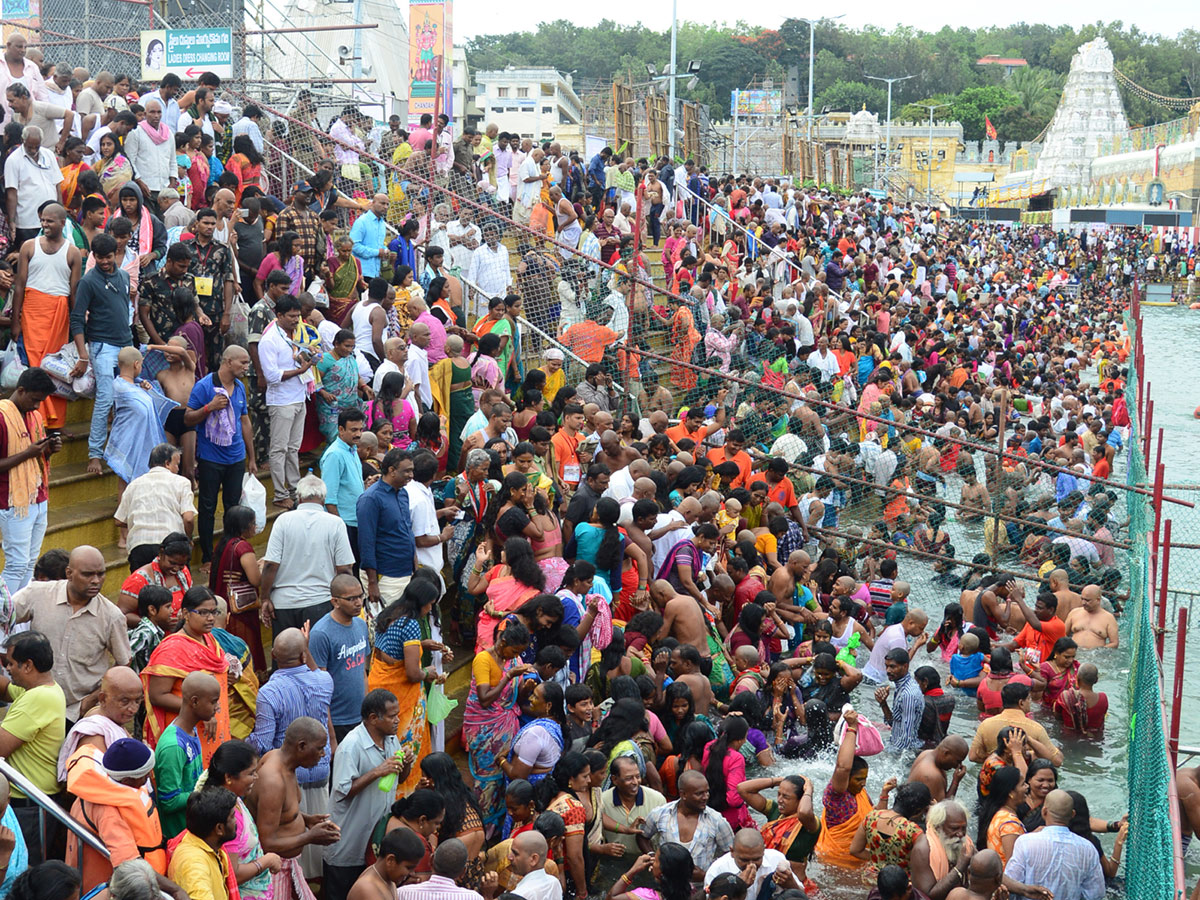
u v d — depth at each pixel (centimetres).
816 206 3412
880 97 13488
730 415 1580
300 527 779
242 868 578
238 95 1545
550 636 845
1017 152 11081
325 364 1012
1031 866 777
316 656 717
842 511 1612
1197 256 5659
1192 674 1298
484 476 952
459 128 5066
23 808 591
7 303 931
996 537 1521
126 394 880
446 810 691
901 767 1018
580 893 757
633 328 1584
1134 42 16288
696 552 1090
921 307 3002
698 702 939
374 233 1291
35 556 787
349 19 2698
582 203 2017
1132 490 1411
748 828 741
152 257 962
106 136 1089
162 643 642
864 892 806
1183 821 851
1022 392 2748
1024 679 1151
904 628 1218
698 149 3750
